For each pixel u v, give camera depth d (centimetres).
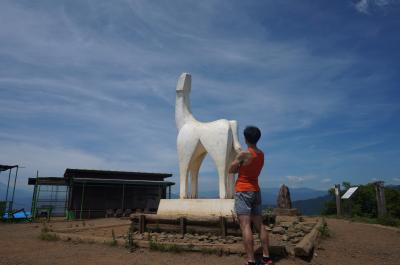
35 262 495
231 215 689
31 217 1791
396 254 576
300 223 894
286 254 491
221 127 807
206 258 499
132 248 573
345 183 2333
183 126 888
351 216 1659
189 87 956
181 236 666
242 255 501
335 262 494
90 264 478
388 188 2233
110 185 2169
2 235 909
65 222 1555
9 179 1800
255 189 420
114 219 1770
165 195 2364
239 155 424
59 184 2078
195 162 904
